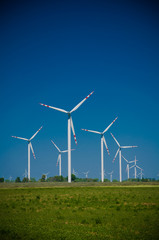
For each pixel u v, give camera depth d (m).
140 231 20.05
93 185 82.75
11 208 32.16
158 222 22.95
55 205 34.44
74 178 141.25
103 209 30.42
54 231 20.52
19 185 85.31
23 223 23.44
